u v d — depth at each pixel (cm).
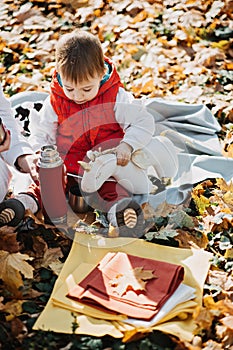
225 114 414
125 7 532
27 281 289
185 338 257
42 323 264
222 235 321
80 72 314
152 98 413
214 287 287
